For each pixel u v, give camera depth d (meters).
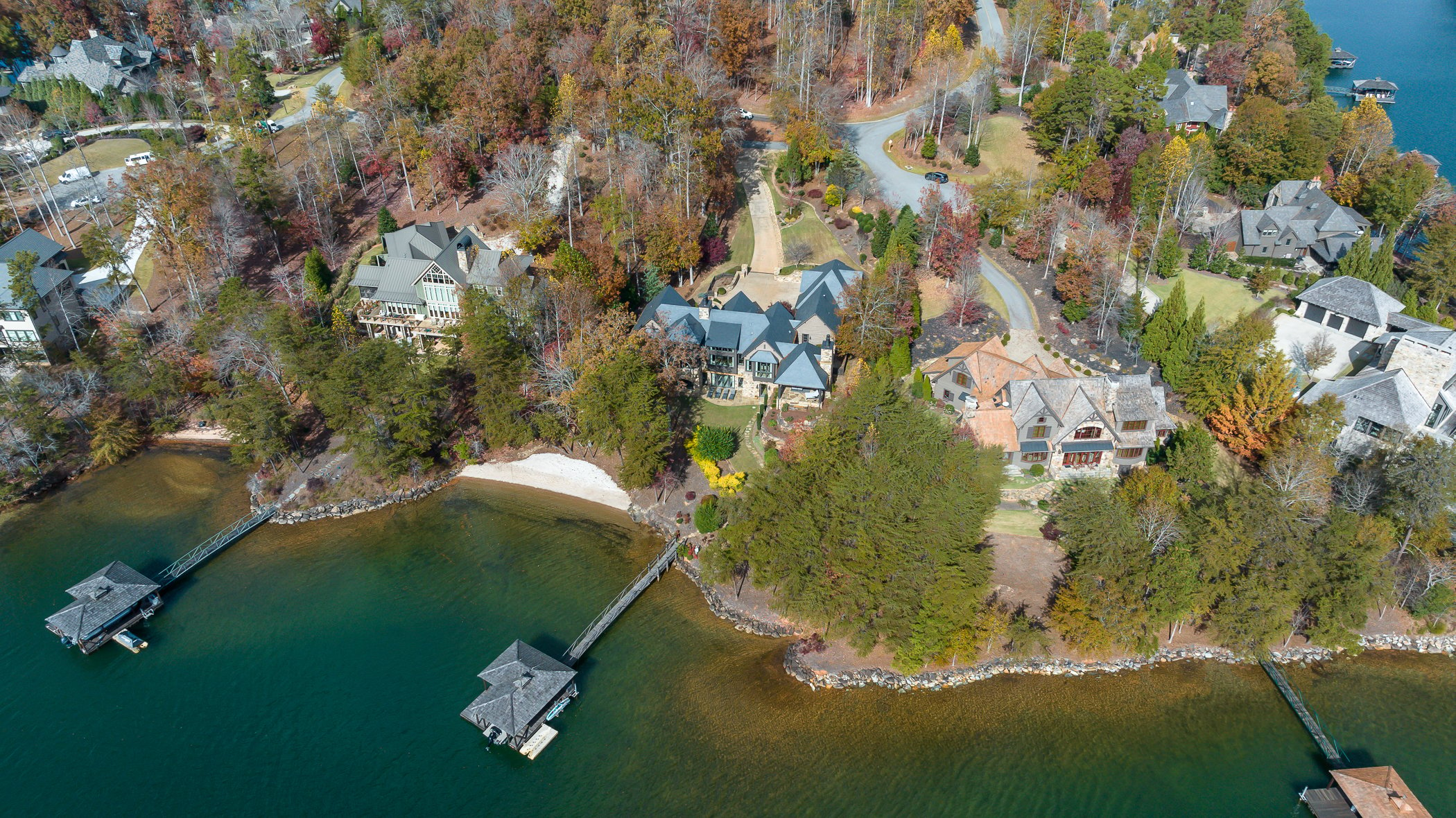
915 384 95.50
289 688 71.00
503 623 76.81
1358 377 90.19
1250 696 68.50
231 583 82.62
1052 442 87.56
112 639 76.31
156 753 65.62
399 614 78.31
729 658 72.38
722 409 99.19
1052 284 116.75
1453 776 61.69
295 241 129.38
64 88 166.50
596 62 136.75
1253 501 70.38
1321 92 167.38
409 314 115.94
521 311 97.75
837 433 77.94
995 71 155.12
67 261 127.25
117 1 187.62
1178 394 96.44
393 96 135.50
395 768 64.06
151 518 91.94
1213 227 131.25
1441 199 129.88
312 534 89.06
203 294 118.94
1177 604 66.81
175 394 106.19
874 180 136.88
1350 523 69.06
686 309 103.50
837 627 70.44
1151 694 68.62
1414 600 72.81
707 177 121.88
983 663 71.00
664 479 90.38
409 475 94.88
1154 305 110.19
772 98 145.00
